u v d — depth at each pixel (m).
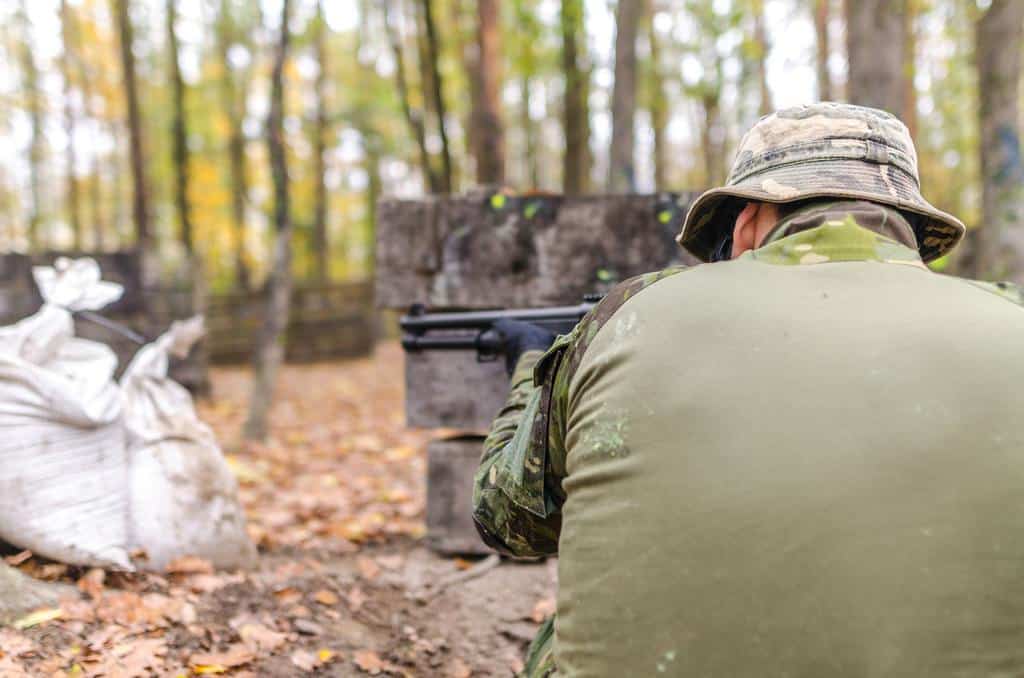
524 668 1.39
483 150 6.29
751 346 0.96
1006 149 3.71
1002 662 0.81
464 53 10.03
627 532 0.93
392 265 2.84
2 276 5.92
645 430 0.95
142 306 6.45
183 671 1.94
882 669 0.80
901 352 0.92
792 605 0.83
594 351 1.08
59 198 22.16
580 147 7.96
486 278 2.79
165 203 17.38
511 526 1.33
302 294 11.15
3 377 2.28
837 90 13.18
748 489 0.88
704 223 1.28
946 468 0.86
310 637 2.23
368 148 18.05
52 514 2.30
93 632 2.04
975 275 4.48
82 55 15.80
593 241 2.73
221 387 8.53
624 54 6.21
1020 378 0.91
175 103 9.78
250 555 2.66
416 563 2.88
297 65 17.97
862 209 1.09
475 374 2.83
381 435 5.94
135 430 2.56
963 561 0.83
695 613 0.87
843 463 0.86
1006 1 3.68
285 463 4.79
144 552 2.46
